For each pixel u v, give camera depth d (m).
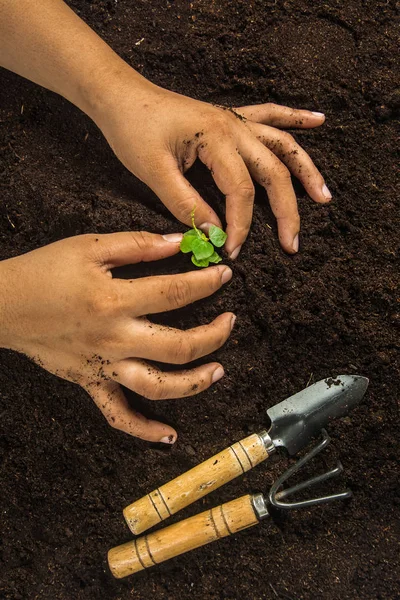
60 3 0.70
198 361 0.71
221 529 0.68
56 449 0.75
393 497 0.71
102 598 0.73
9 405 0.75
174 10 0.78
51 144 0.76
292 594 0.71
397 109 0.75
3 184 0.75
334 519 0.71
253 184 0.70
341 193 0.73
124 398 0.70
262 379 0.72
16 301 0.65
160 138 0.67
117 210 0.72
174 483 0.69
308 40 0.77
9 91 0.78
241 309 0.71
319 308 0.71
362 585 0.70
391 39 0.77
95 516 0.74
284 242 0.71
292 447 0.70
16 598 0.74
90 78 0.69
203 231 0.69
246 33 0.77
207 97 0.77
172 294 0.66
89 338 0.65
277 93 0.76
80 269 0.65
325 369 0.71
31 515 0.75
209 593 0.72
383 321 0.71
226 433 0.72
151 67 0.77
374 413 0.71
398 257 0.72
